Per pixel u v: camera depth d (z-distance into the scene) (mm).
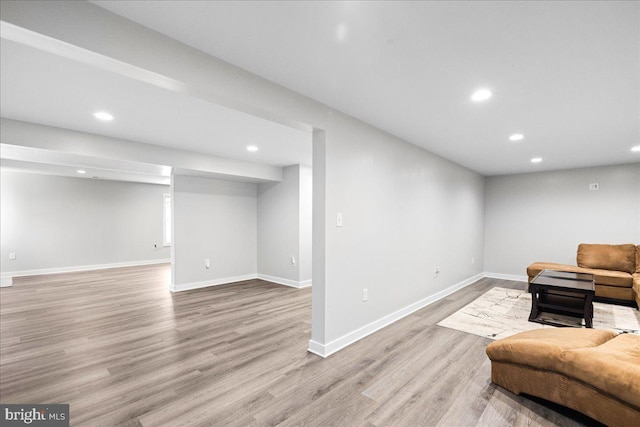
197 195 5297
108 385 2137
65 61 1862
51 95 2363
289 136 3539
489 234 6379
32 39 1291
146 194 7652
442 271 4652
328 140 2637
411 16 1440
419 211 4031
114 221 7160
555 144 3854
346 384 2154
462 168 5293
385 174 3371
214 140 3719
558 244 5641
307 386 2127
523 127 3186
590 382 1638
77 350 2709
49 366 2412
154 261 7793
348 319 2885
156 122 3023
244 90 1983
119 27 1460
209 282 5434
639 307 3738
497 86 2223
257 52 1788
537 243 5848
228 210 5727
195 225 5262
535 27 1517
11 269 5969
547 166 5324
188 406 1897
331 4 1358
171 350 2719
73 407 1886
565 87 2223
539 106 2600
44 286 5266
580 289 3287
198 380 2205
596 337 2062
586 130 3262
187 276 5148
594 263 4758
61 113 2754
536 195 5852
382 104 2590
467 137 3570
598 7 1357
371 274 3178
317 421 1762
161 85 1730
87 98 2424
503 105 2588
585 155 4453
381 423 1746
